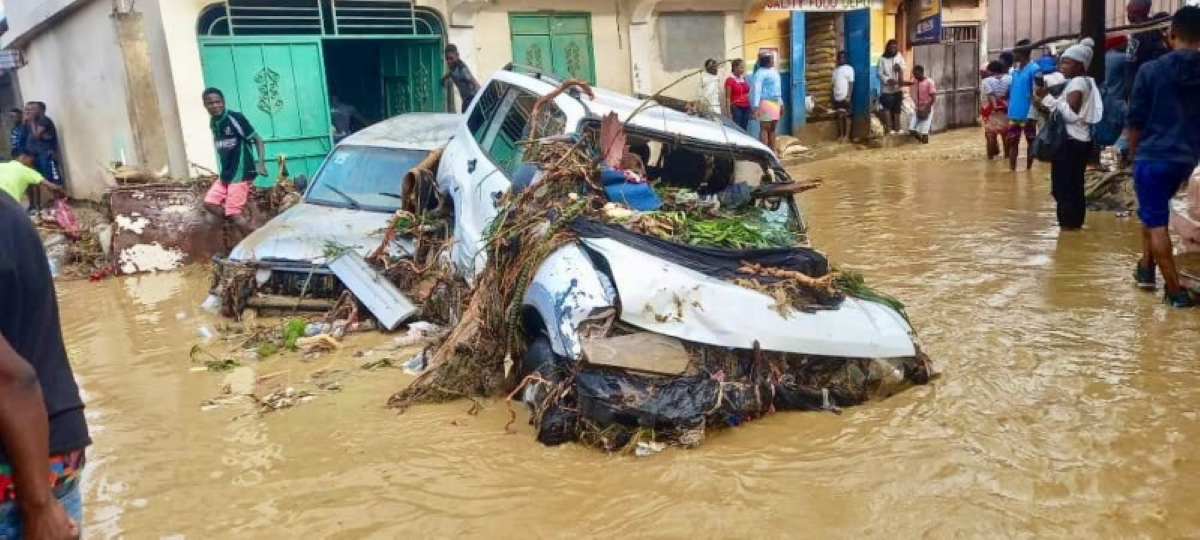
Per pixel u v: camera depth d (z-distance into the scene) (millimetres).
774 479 4082
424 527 3818
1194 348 5527
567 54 15000
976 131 20969
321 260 7254
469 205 6863
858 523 3682
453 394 5285
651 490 4027
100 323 7641
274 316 7395
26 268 2133
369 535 3777
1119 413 4621
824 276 5141
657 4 15898
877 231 9781
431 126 9422
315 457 4586
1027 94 13547
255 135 9805
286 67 12312
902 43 19969
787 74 18156
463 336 5453
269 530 3867
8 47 17312
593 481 4145
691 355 4625
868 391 5043
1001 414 4691
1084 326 6062
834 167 15891
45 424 2031
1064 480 3959
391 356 6258
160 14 11242
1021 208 10664
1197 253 6812
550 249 4902
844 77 18312
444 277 6855
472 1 13391
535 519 3832
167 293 8695
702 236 5211
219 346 6695
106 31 12680
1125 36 12016
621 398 4406
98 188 14602
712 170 6703
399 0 13141
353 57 15352
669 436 4500
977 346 5777
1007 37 22594
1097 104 8773
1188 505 3715
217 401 5508
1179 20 6090
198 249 9922
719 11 16828
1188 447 4215
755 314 4727
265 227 8062
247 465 4539
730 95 16078
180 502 4164
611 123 5824
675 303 4613
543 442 4562
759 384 4715
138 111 11617
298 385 5734
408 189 7684
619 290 4555
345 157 8914
